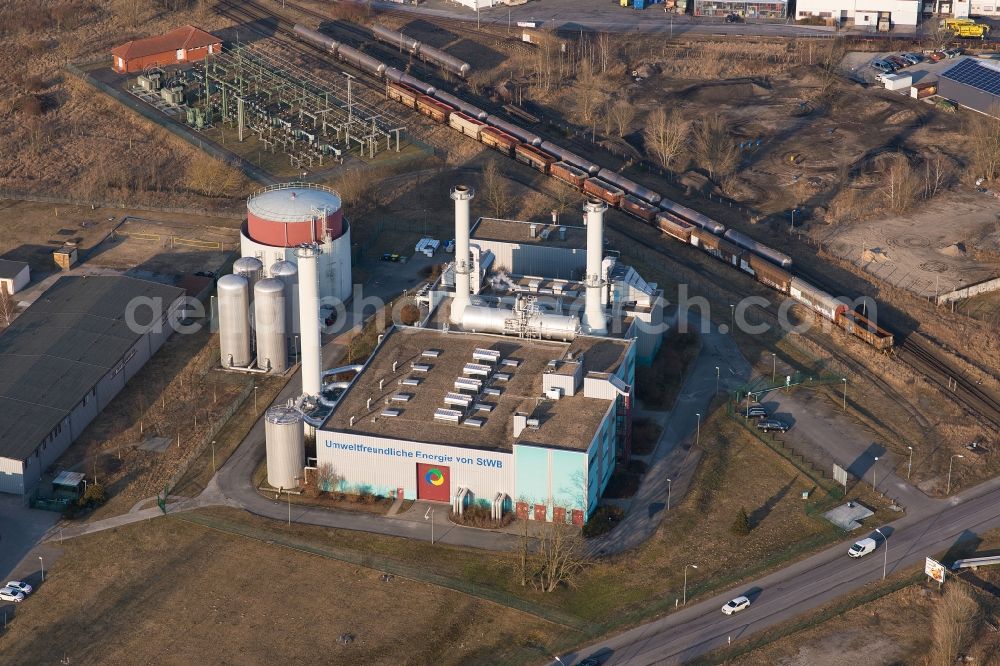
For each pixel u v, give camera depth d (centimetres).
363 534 17750
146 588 16812
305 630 16100
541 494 17812
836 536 17800
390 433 18250
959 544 17662
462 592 16712
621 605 16538
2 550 17438
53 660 15662
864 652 15775
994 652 15688
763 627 16175
